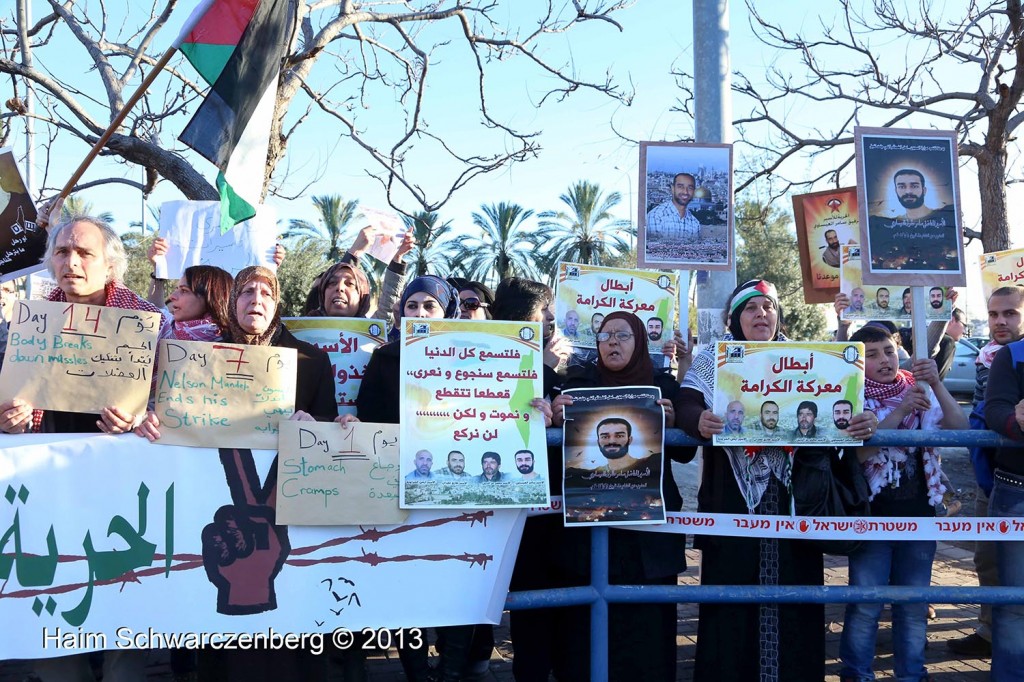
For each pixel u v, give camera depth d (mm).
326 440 3121
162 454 3018
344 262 4445
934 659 4562
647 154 4473
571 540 3527
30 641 2867
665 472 3607
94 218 3275
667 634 3529
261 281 3205
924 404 3559
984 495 4723
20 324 2941
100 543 2947
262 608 3051
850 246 5367
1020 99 9031
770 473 3439
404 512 3176
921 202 3656
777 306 3764
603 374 3617
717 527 3365
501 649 4812
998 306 4562
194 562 3014
